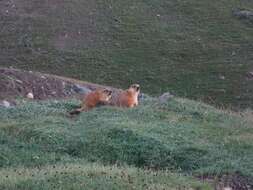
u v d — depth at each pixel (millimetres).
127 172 12938
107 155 14984
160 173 13312
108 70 41406
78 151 15195
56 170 12867
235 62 42938
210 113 19734
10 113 18750
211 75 41188
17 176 12414
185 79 40594
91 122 17109
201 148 15148
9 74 27359
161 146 15156
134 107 19500
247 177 13594
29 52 42938
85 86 30641
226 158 14695
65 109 19766
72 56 42844
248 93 38781
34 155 14742
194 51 44281
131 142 15383
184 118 18578
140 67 41938
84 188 11516
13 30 45625
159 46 44750
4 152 14750
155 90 39062
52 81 28625
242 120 19328
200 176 13688
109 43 44938
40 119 17406
